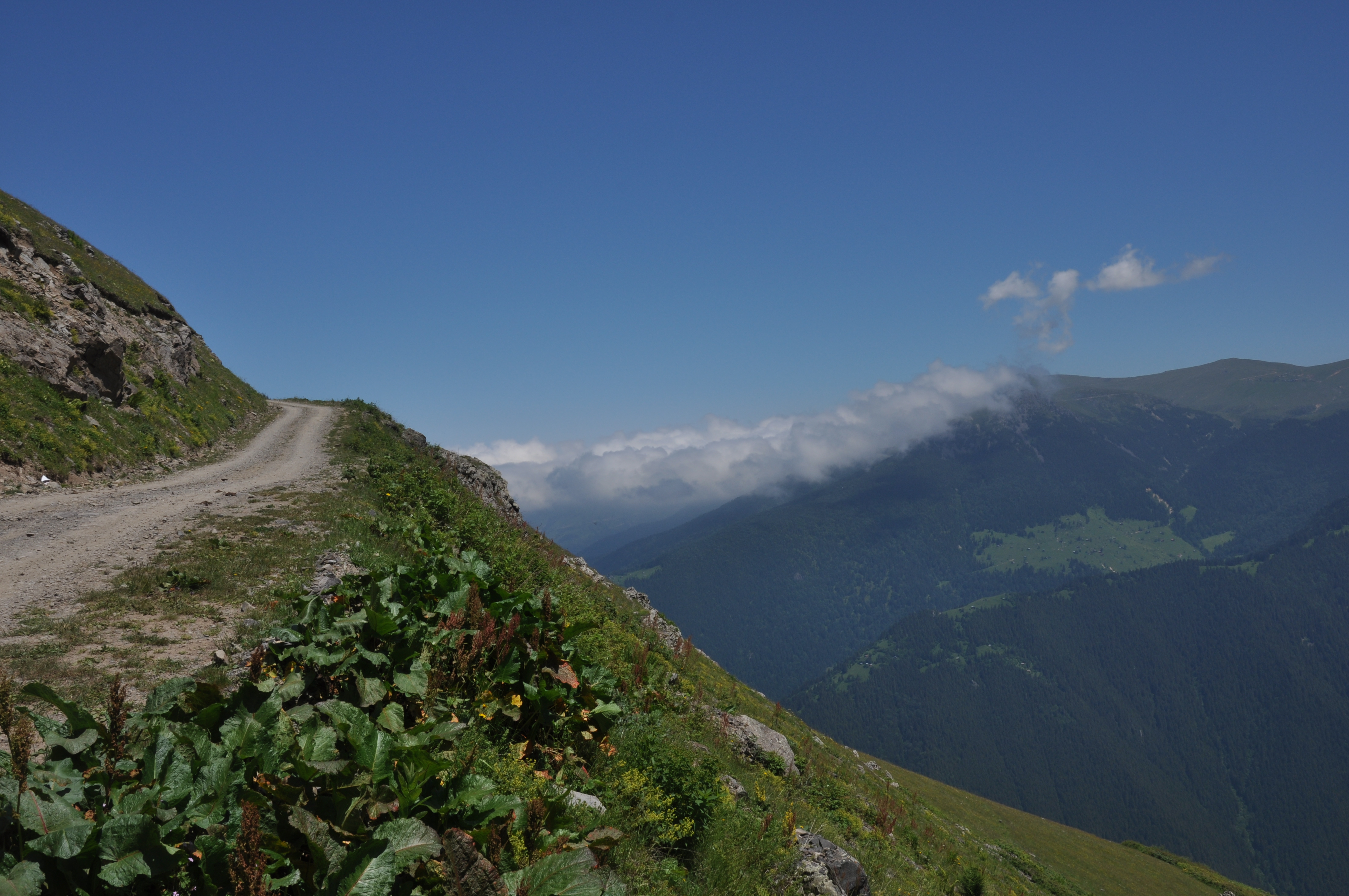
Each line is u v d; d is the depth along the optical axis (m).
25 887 3.31
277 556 15.05
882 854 16.86
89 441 26.70
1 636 9.38
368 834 4.56
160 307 50.56
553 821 6.02
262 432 47.16
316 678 6.91
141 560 14.13
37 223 46.75
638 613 32.97
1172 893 89.25
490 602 10.28
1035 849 76.81
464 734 6.96
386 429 53.41
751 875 8.38
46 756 5.43
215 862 3.94
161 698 5.25
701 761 10.65
